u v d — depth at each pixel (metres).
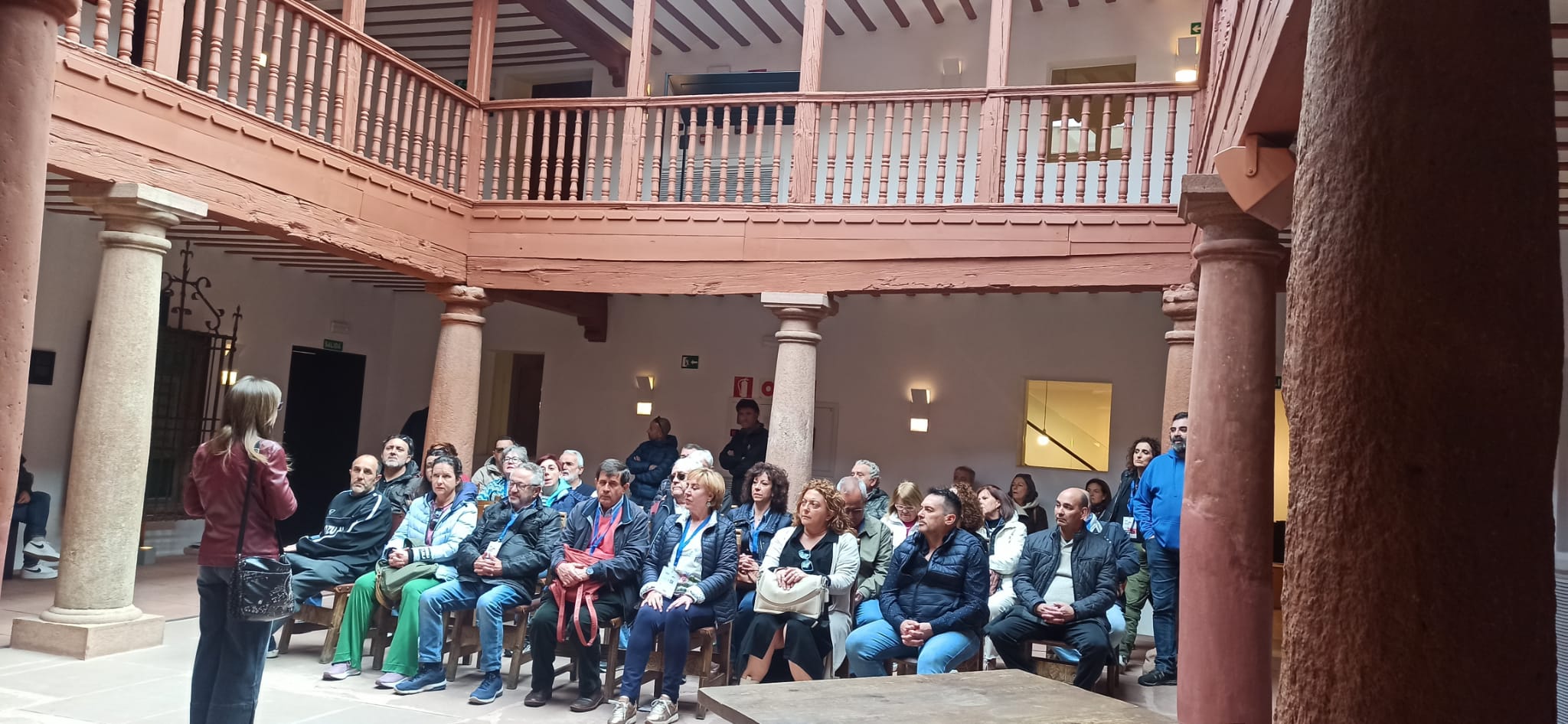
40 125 2.64
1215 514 4.54
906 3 11.16
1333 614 1.38
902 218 8.38
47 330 9.34
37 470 9.27
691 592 5.52
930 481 11.80
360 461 6.83
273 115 7.41
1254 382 4.58
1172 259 7.69
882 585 5.80
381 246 8.40
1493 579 1.29
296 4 7.51
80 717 5.16
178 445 10.35
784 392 8.62
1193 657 4.53
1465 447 1.31
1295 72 3.34
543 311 13.55
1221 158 4.21
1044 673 5.84
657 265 8.93
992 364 11.69
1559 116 4.75
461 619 6.30
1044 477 11.48
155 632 6.76
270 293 11.51
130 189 6.27
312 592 6.48
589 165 9.26
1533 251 1.34
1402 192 1.37
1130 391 11.18
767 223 8.70
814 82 8.70
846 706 3.20
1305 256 1.49
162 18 6.61
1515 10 1.38
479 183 9.44
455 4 11.55
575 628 5.70
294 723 5.24
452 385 9.37
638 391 13.04
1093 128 10.82
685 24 11.74
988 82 8.28
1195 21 10.54
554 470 7.71
